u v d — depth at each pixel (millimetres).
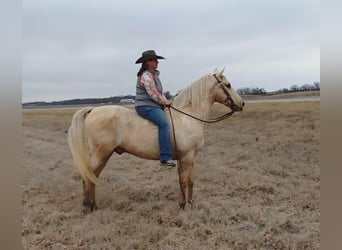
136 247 2395
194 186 3350
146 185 3504
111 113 2910
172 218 2756
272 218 2629
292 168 3123
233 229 2562
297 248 2277
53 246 2361
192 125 2939
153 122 2881
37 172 3604
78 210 2924
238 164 3469
